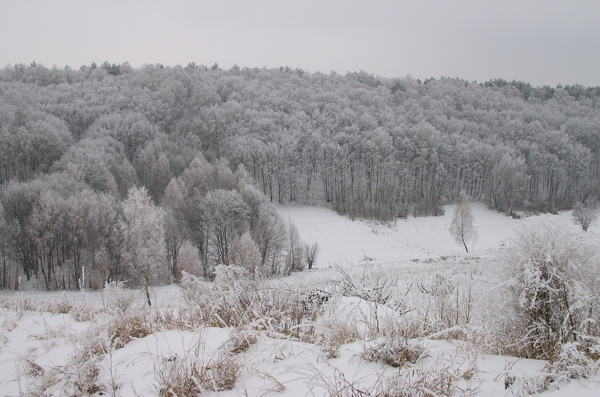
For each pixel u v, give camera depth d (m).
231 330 4.57
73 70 134.50
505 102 138.00
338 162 79.00
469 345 4.07
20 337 5.91
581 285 4.23
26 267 42.59
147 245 29.36
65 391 3.43
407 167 85.00
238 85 122.19
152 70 131.75
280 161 78.44
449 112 124.56
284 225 48.47
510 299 4.58
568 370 3.01
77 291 38.22
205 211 47.28
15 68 125.38
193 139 88.31
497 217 73.88
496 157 84.50
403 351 3.74
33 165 68.44
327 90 127.69
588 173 88.31
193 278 6.31
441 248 52.41
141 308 6.55
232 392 3.22
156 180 69.94
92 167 58.94
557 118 115.12
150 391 3.29
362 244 54.88
